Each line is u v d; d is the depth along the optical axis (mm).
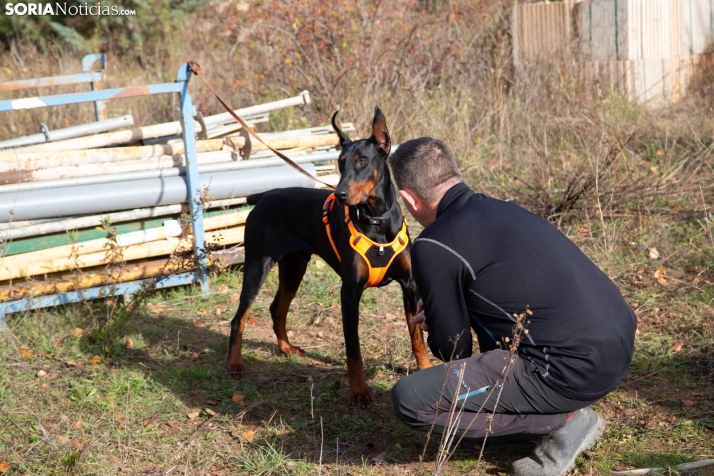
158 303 5184
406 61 9305
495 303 2709
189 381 4031
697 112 8641
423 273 2738
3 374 4062
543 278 2658
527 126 8281
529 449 3156
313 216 3914
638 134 7895
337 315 4914
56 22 13398
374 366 4098
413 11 10742
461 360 2791
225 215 5496
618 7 9672
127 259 5102
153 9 13195
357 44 9070
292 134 6203
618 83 9703
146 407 3740
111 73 10914
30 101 4520
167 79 10234
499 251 2686
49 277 4934
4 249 4801
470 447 3203
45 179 4949
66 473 3094
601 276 2791
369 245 3549
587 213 6117
